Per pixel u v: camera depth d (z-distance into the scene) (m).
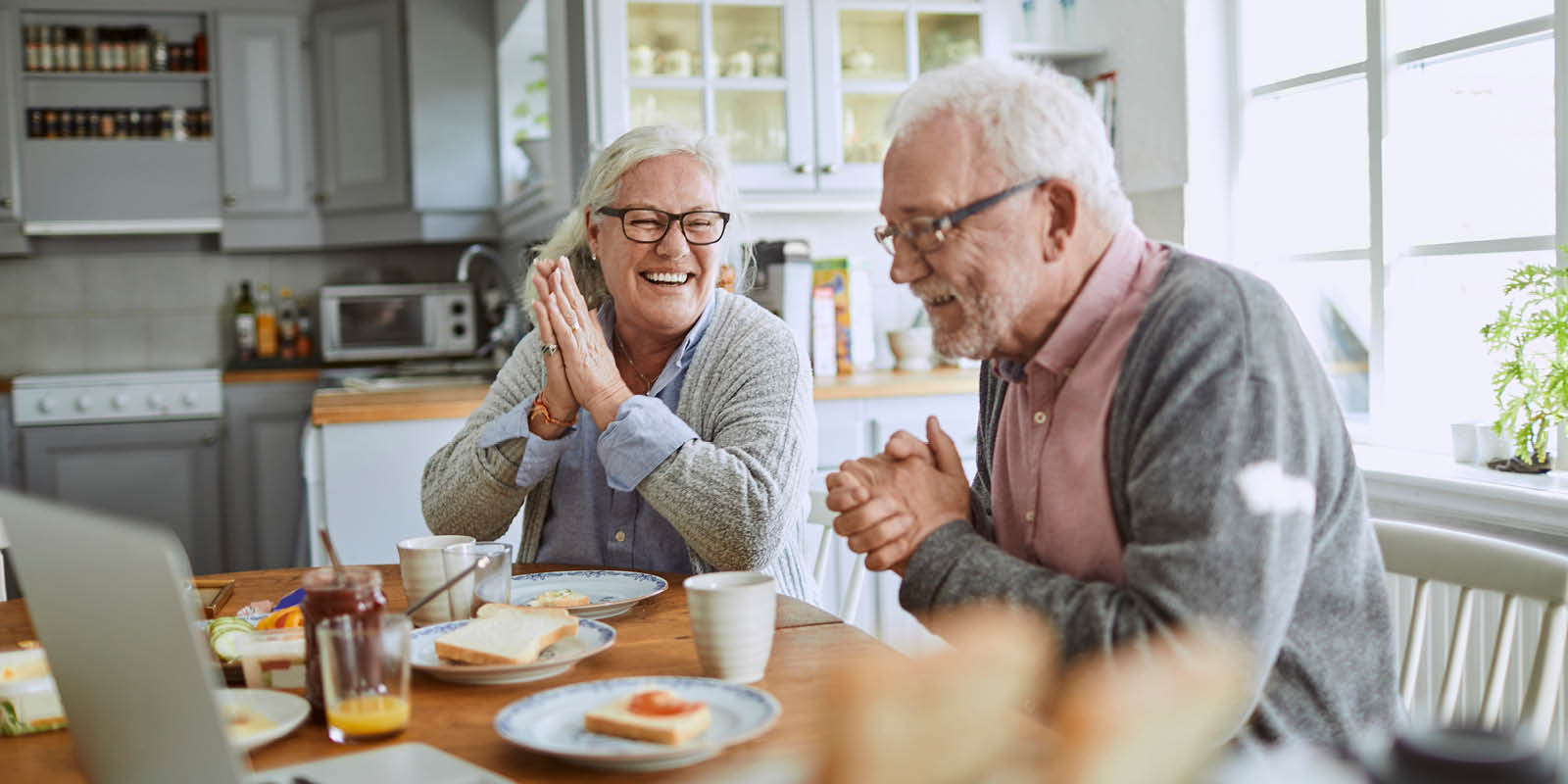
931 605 1.13
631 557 1.73
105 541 0.74
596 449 1.74
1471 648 2.12
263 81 5.06
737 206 1.80
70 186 4.92
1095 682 0.47
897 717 0.43
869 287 3.74
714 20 3.49
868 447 3.25
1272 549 1.00
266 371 4.99
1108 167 1.14
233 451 4.92
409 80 4.92
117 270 5.29
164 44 5.04
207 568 4.91
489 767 0.90
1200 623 0.98
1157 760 0.44
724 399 1.70
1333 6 2.82
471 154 4.98
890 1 3.56
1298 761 0.51
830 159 3.56
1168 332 1.06
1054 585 1.06
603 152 1.75
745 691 0.99
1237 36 3.12
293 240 5.13
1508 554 1.28
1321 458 1.09
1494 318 2.45
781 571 1.73
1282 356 1.05
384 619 0.97
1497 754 0.45
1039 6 3.65
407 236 5.02
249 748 0.92
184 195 5.03
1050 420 1.18
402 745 0.92
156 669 0.76
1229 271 1.09
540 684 1.10
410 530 2.93
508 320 4.56
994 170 1.10
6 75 4.84
